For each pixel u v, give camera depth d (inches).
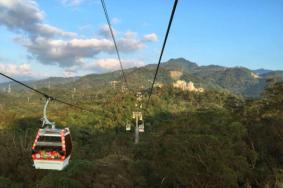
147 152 1446.9
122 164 1408.7
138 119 2151.8
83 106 4758.9
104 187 1266.0
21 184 1541.6
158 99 5442.9
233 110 1610.5
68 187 1250.0
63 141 457.4
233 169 1023.0
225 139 1106.1
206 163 992.9
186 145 1037.8
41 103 6122.1
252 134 1296.8
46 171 1625.2
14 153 1779.0
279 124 1256.8
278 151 1200.8
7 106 5772.6
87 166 1346.0
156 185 1268.5
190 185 1021.8
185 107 5319.9
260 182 1034.1
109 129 3831.2
